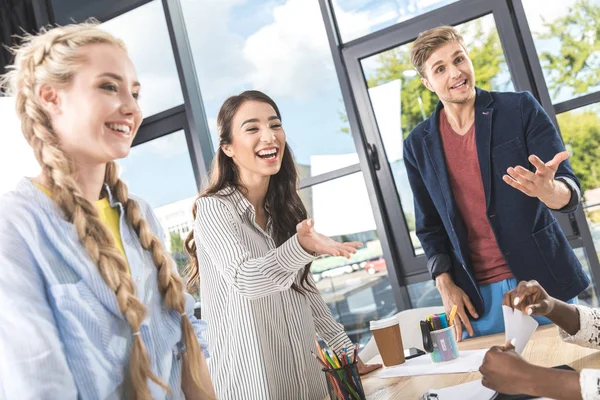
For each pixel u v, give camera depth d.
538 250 2.06
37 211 1.00
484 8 3.33
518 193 2.07
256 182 1.93
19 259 0.95
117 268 1.04
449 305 2.10
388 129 3.59
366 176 3.55
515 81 3.29
